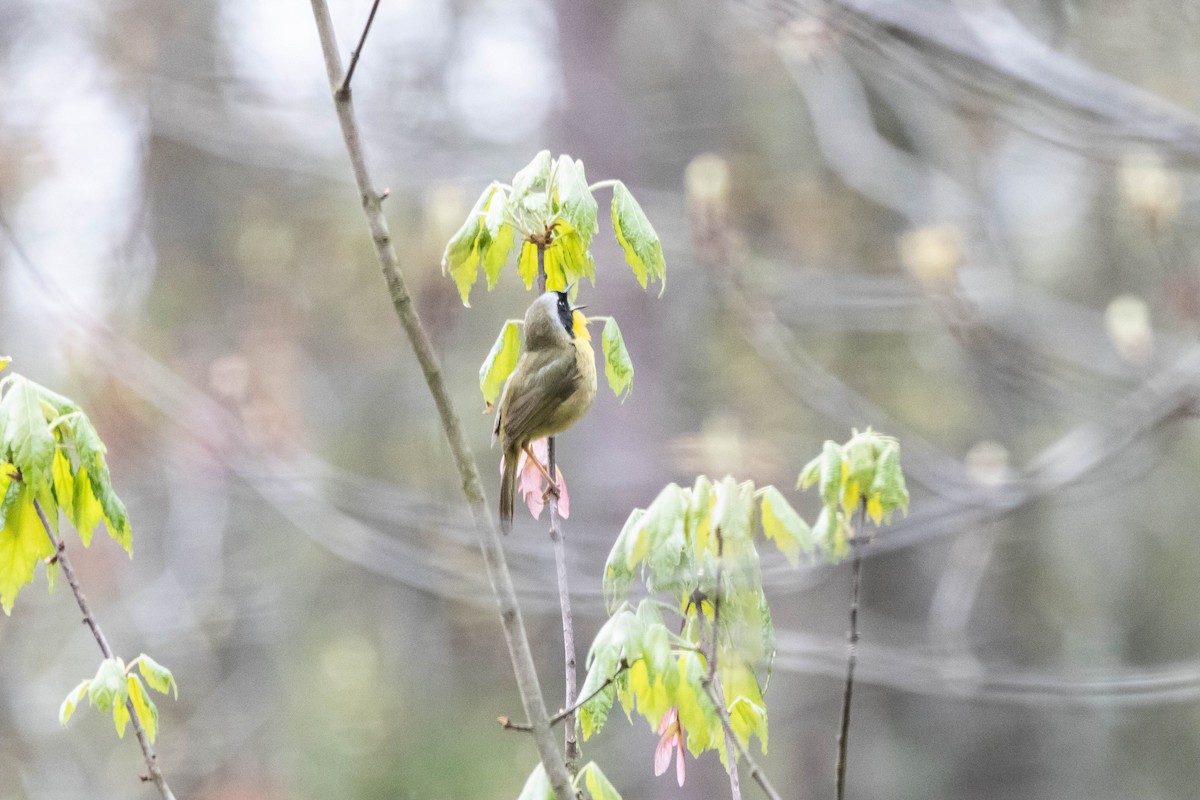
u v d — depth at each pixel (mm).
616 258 15328
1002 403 17781
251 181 18969
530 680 4367
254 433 11750
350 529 11781
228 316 18750
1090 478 10305
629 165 15828
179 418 11633
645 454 14734
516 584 11383
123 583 20875
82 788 19141
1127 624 20516
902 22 9336
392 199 17359
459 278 5504
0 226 12203
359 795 16234
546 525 13742
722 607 4676
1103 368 11664
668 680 4504
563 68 15938
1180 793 20438
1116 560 20750
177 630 19625
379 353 17734
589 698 4410
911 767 20719
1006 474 9898
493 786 15742
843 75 14859
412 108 17391
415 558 11664
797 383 10562
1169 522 20594
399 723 16906
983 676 10508
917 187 14852
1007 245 15969
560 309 6953
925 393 17625
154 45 17016
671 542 4562
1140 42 12672
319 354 17469
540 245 5496
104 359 11688
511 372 6020
